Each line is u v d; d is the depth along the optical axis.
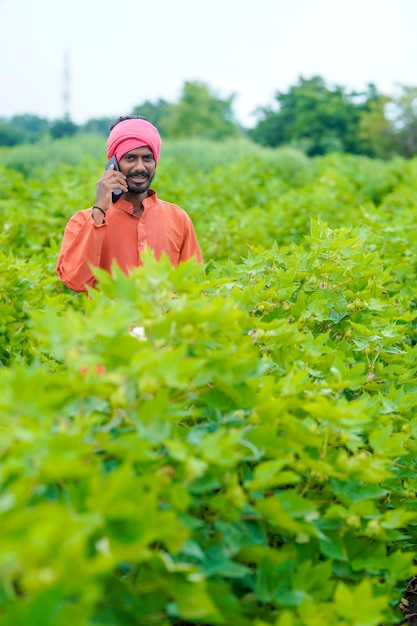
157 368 1.90
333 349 3.03
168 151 23.38
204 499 2.12
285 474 2.01
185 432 2.14
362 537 2.35
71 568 1.42
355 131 55.88
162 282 2.24
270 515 2.00
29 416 1.70
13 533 1.44
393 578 2.25
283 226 7.83
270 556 2.02
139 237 3.57
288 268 3.67
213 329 2.21
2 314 4.41
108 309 1.93
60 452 1.65
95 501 1.59
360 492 2.26
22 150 21.98
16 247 6.82
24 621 1.38
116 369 2.01
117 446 1.84
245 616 2.07
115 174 3.42
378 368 3.24
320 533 2.06
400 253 5.55
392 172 13.89
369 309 3.54
